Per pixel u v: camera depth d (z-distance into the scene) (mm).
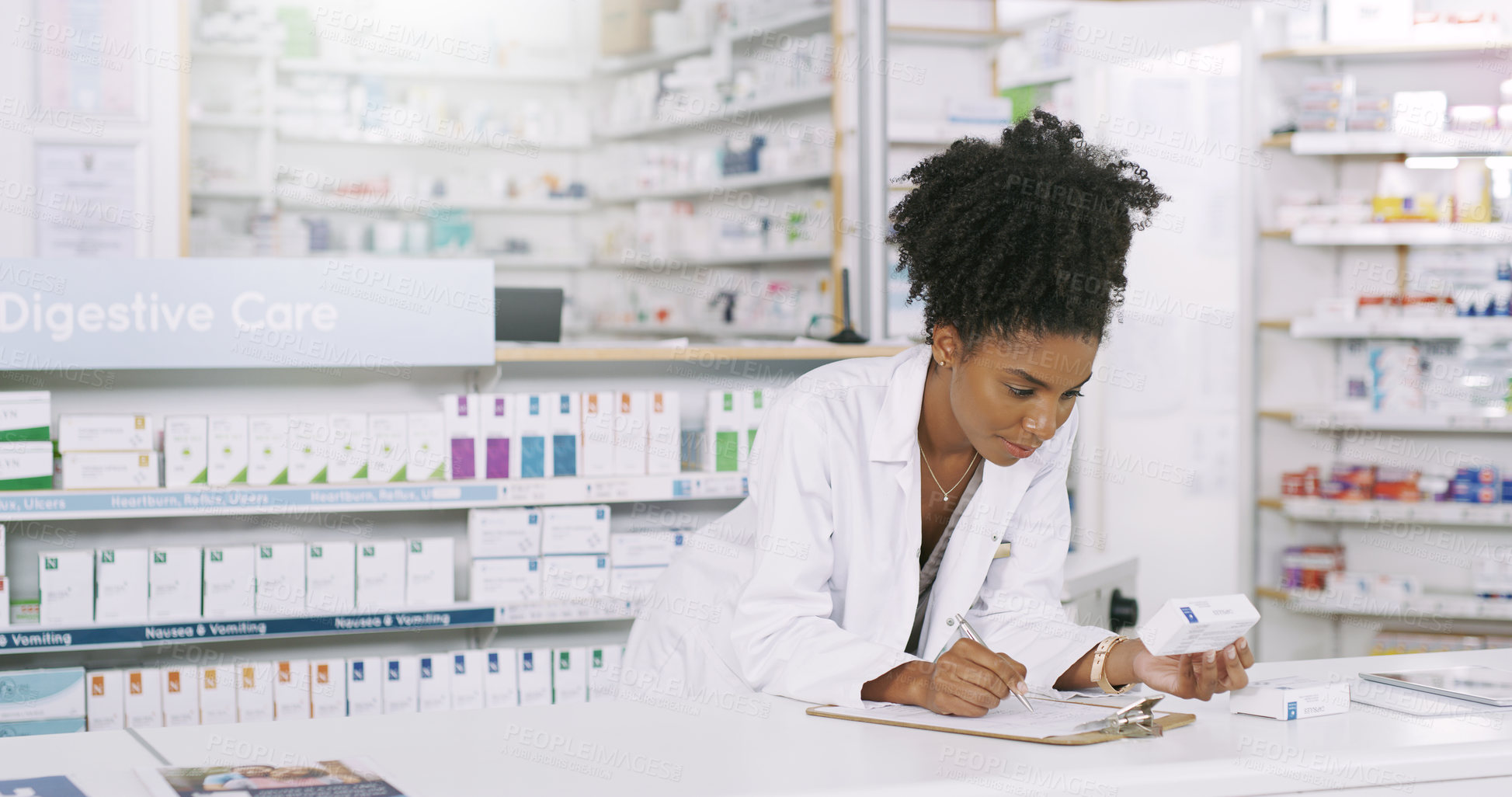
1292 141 4395
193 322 2564
